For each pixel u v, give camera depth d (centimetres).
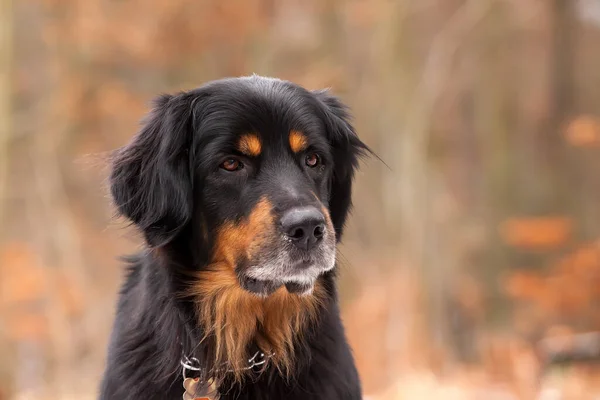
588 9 2366
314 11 1764
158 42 1739
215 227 450
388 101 1488
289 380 444
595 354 896
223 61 1805
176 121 457
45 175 1703
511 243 1786
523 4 2077
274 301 455
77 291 1585
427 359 1359
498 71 1953
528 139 2325
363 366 1330
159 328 443
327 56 1747
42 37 1750
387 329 1386
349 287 1616
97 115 1833
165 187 447
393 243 1476
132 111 1778
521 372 1066
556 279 1559
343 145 504
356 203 1684
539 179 2248
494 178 1991
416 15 1747
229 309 455
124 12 1728
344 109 530
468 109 2178
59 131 1731
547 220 1731
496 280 1933
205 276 454
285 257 425
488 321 1847
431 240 1510
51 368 1538
